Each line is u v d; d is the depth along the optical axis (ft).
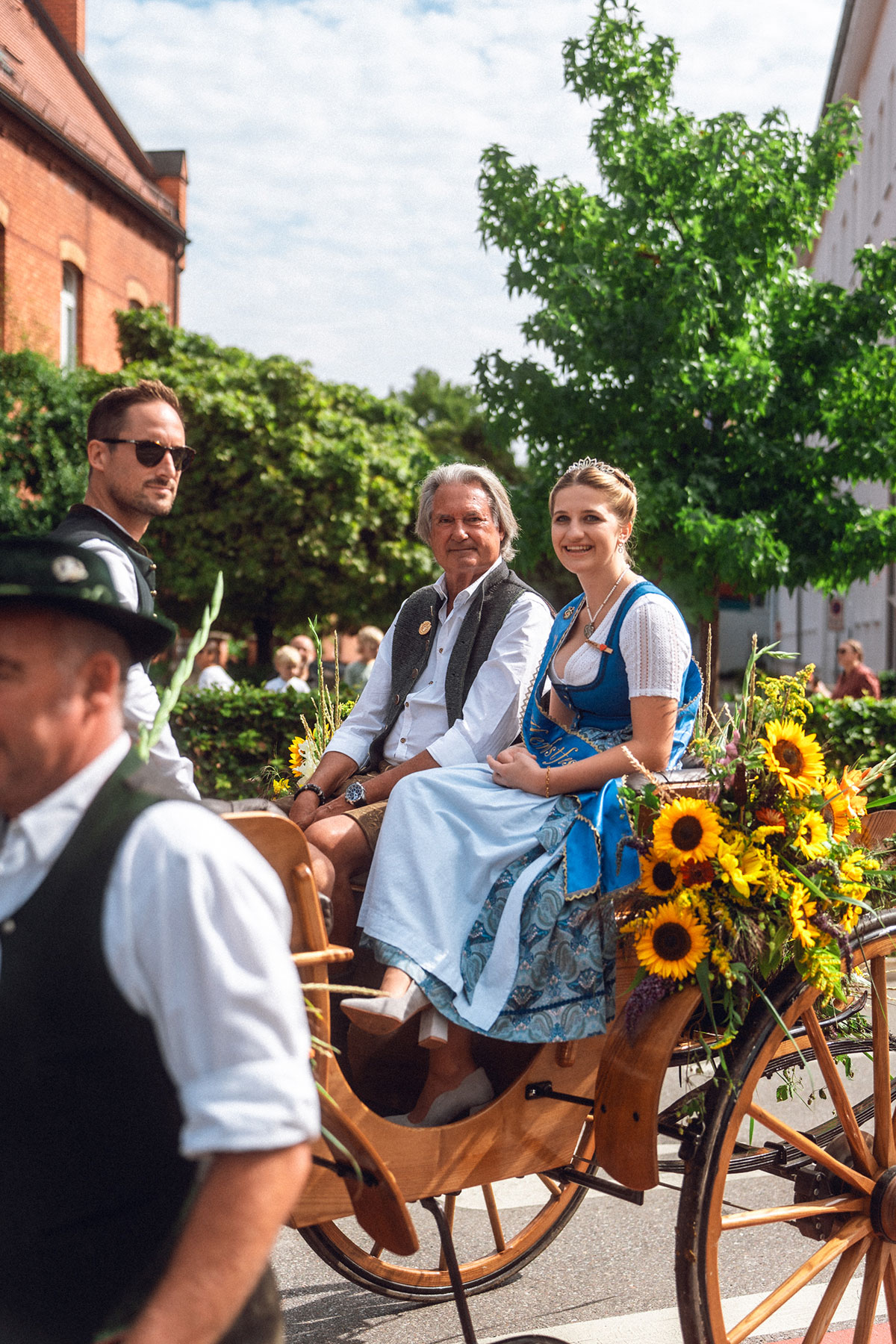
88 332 69.82
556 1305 10.12
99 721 3.96
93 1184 3.91
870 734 26.91
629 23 33.37
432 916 7.95
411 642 10.61
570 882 8.05
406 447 65.00
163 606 62.95
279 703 30.89
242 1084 3.63
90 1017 3.75
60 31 80.48
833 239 88.28
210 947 3.68
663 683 8.75
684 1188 7.48
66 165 66.28
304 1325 9.80
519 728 9.91
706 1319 7.32
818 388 33.55
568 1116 8.16
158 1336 3.47
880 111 65.82
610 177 33.65
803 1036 8.79
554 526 9.36
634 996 7.64
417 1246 6.95
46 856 3.81
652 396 32.32
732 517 33.12
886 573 64.34
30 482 51.70
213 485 59.00
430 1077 7.97
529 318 32.81
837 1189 8.34
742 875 7.56
